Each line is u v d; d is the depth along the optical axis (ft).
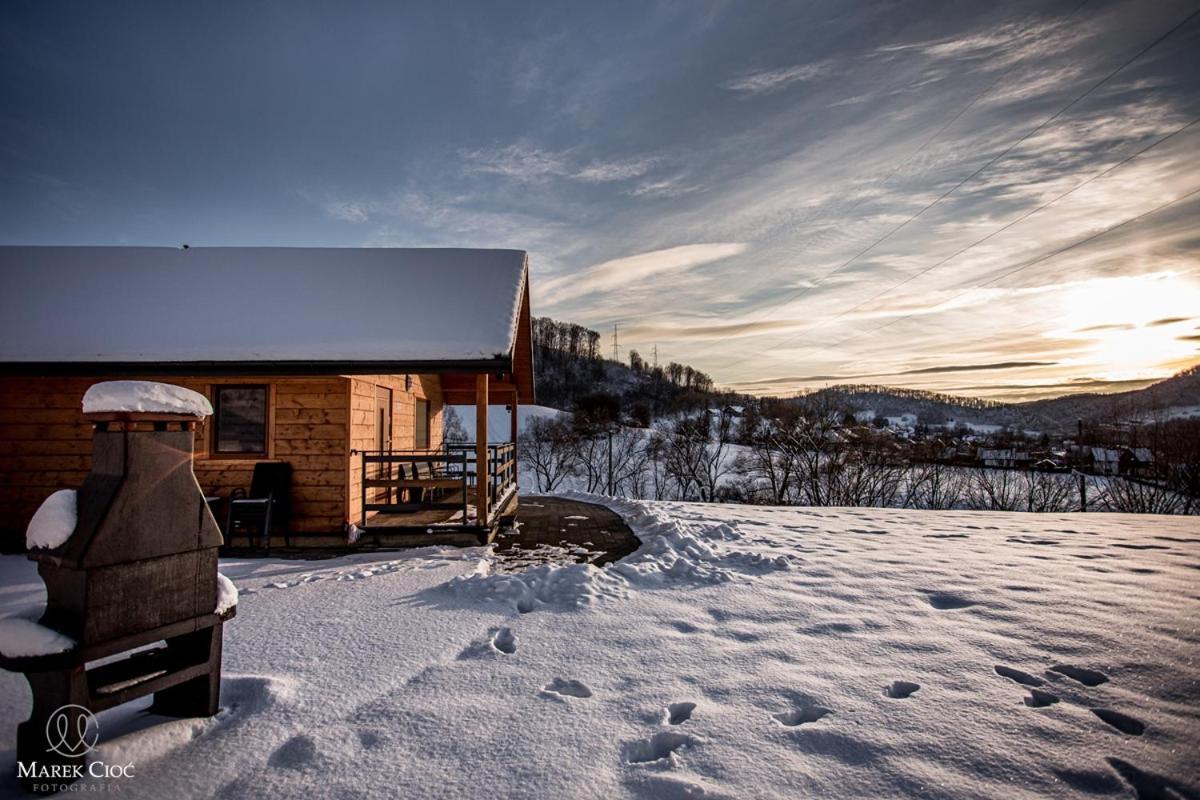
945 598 17.92
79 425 28.19
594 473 120.26
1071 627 14.93
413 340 27.73
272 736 9.90
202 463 28.68
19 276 31.91
